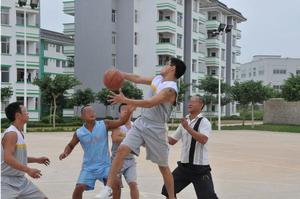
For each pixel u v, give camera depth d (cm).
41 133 3023
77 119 4328
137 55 5053
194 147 635
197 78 5756
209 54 6438
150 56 5022
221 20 6519
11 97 4416
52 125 3841
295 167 1410
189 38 5616
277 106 4631
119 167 558
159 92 540
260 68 10912
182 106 5253
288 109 4544
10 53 4472
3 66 4412
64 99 4131
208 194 623
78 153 1706
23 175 565
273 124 4575
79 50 4916
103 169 624
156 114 562
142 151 1769
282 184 1084
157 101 530
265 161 1565
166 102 555
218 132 3400
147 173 1216
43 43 5528
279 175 1235
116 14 4966
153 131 561
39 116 4647
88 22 4878
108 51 4825
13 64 4484
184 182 646
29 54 4619
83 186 617
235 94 4259
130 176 705
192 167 634
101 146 626
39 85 3834
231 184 1077
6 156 529
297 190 1005
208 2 6166
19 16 4575
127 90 4041
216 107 6116
